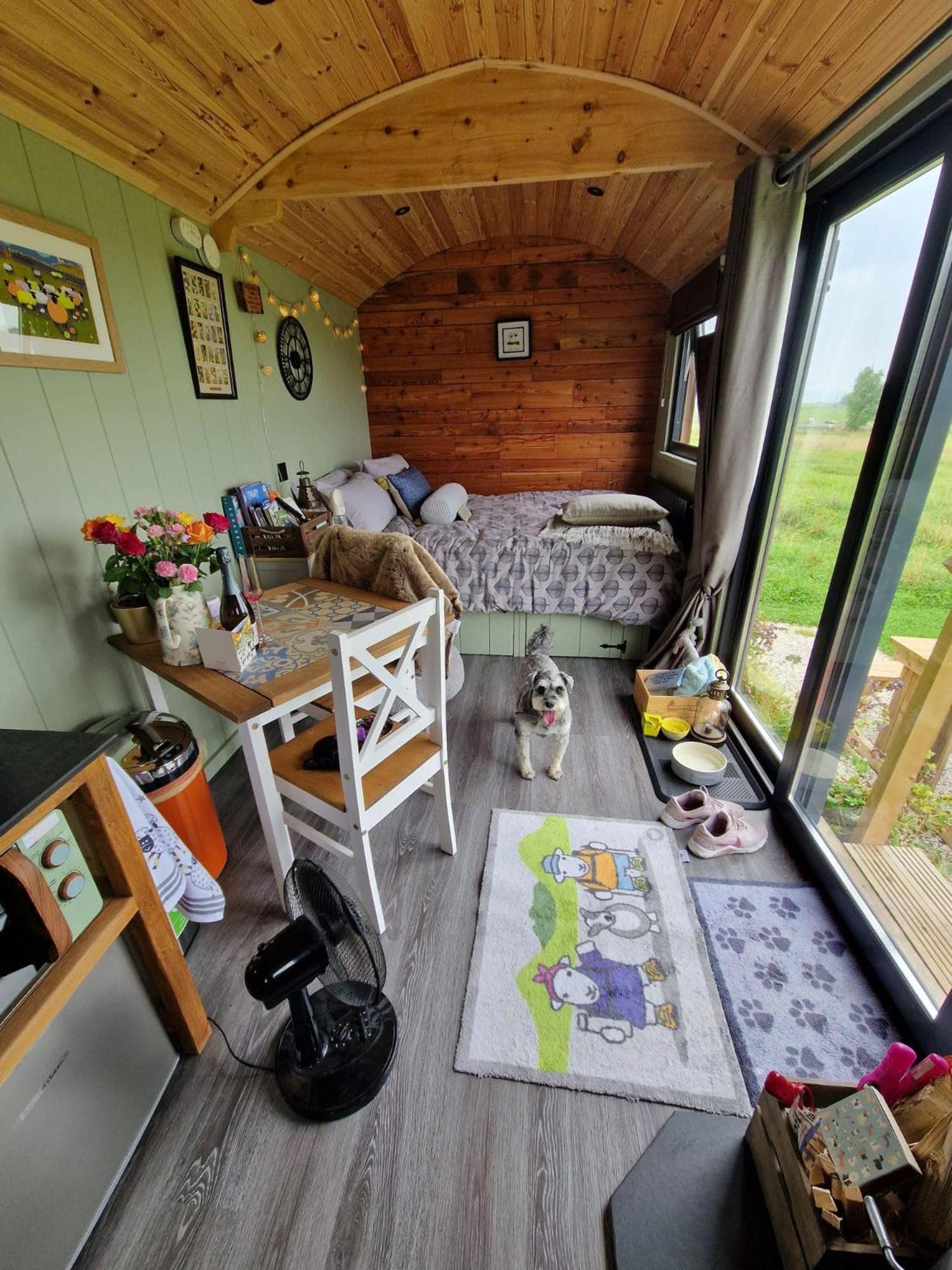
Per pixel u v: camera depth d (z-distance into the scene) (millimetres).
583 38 1652
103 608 1678
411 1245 948
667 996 1333
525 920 1531
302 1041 1129
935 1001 1220
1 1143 775
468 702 2682
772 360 1903
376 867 1726
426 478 4668
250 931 1524
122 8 1289
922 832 1317
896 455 1393
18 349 1382
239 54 1555
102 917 954
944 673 1246
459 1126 1104
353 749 1239
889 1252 737
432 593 1364
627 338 4078
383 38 1664
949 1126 797
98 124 1520
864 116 1430
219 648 1404
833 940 1472
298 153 2084
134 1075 1063
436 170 2061
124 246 1738
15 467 1396
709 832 1750
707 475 2203
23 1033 784
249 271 2570
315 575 2135
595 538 2891
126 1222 981
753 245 1782
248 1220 982
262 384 2697
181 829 1523
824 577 1801
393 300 4160
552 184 3078
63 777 843
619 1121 1108
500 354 4215
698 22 1454
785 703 2086
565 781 2119
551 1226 970
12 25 1204
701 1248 934
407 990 1357
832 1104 888
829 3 1223
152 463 1897
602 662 3068
